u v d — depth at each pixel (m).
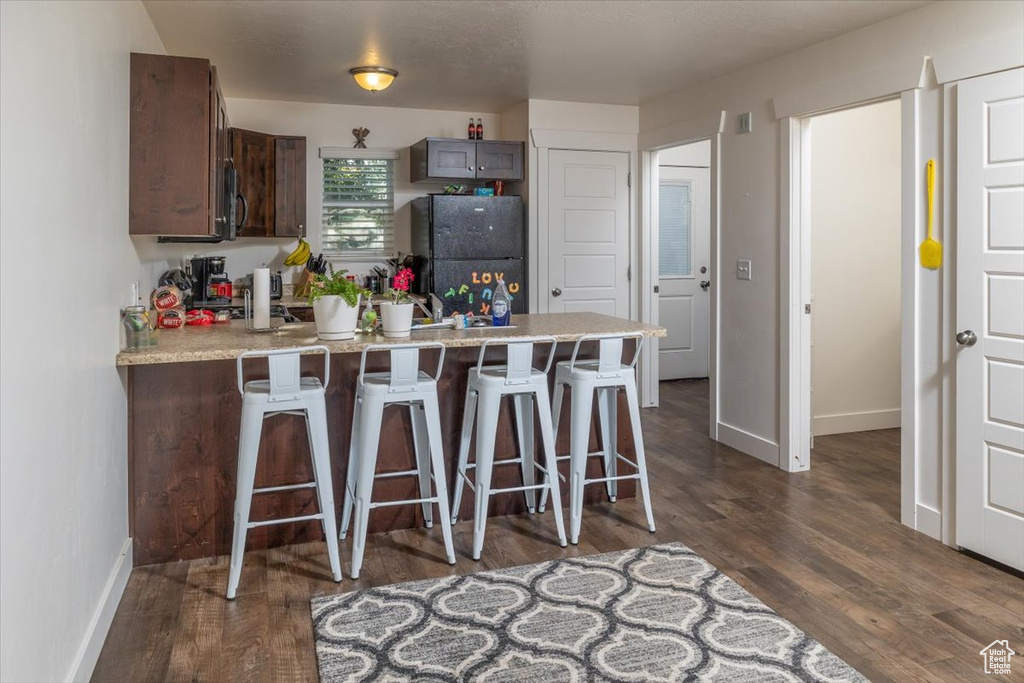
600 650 2.34
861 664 2.27
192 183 3.12
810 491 3.95
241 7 3.45
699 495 3.89
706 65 4.51
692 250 7.18
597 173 5.81
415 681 2.18
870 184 5.20
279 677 2.22
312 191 5.80
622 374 3.28
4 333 1.56
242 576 2.91
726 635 2.43
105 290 2.58
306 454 3.23
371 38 3.97
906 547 3.20
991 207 2.99
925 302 3.33
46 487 1.85
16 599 1.62
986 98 2.99
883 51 3.58
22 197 1.69
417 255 5.79
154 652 2.36
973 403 3.09
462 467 3.39
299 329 3.54
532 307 5.69
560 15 3.58
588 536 3.32
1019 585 2.83
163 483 3.04
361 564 2.99
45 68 1.87
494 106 5.88
